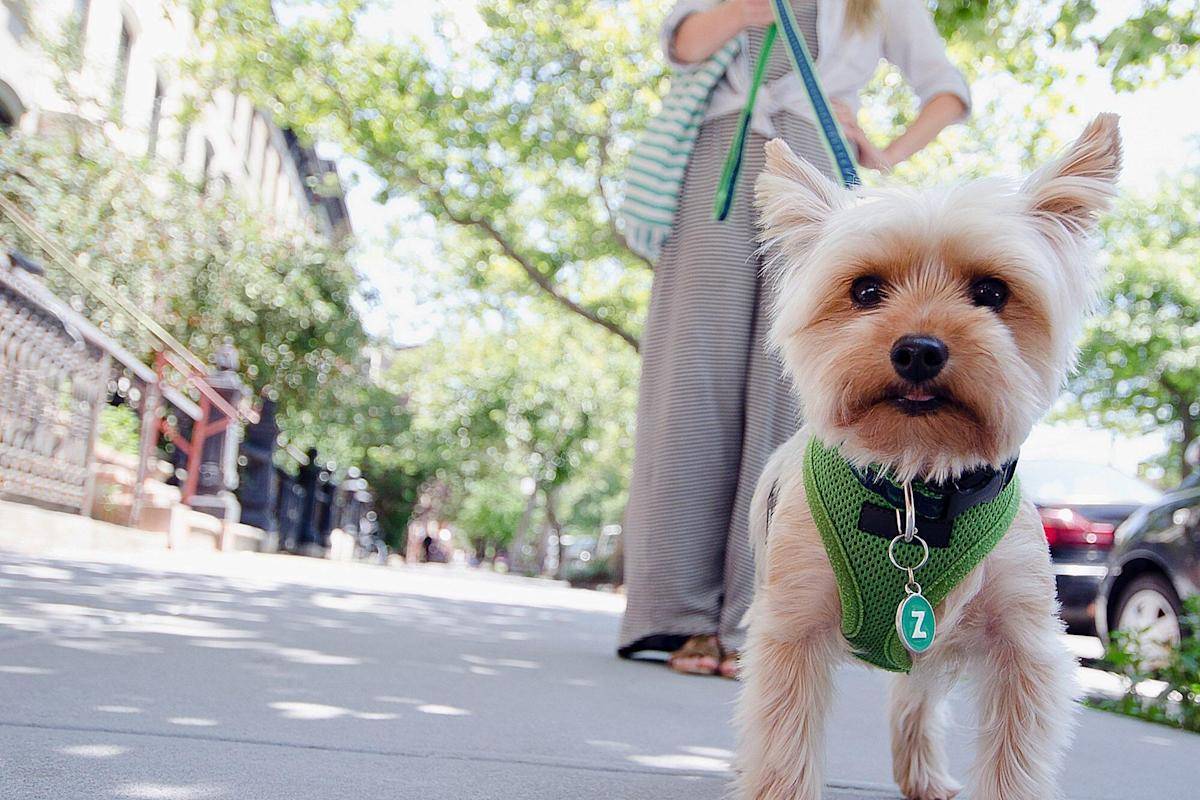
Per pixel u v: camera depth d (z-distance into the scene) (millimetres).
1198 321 6520
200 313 5020
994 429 683
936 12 2391
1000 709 714
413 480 12875
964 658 767
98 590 1730
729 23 1326
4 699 859
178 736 795
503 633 1816
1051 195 745
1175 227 6781
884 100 5203
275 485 7172
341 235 6477
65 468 2928
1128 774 1003
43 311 2689
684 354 1396
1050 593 725
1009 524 715
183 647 1214
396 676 1162
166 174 4910
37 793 636
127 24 5504
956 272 707
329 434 6598
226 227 5188
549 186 6102
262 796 667
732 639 1372
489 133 5703
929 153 5188
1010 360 680
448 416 10438
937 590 712
